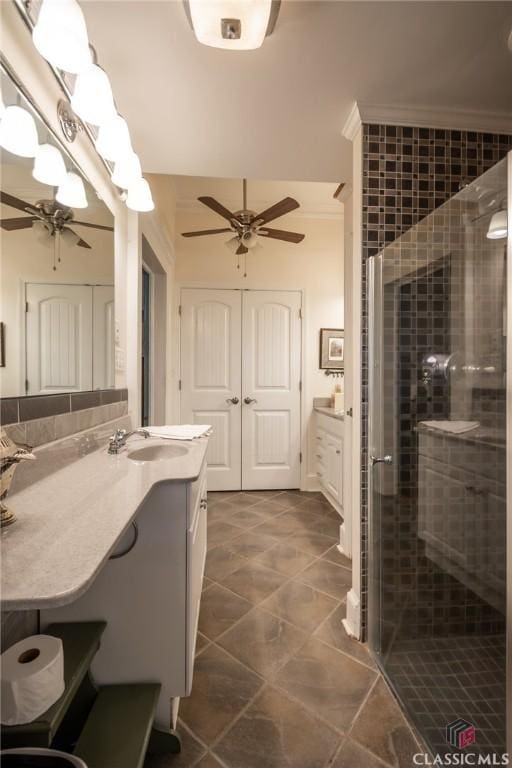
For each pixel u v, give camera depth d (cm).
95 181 156
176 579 117
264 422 368
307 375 368
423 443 148
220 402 363
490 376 125
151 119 159
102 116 114
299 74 134
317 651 153
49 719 80
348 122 161
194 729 119
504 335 117
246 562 225
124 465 122
